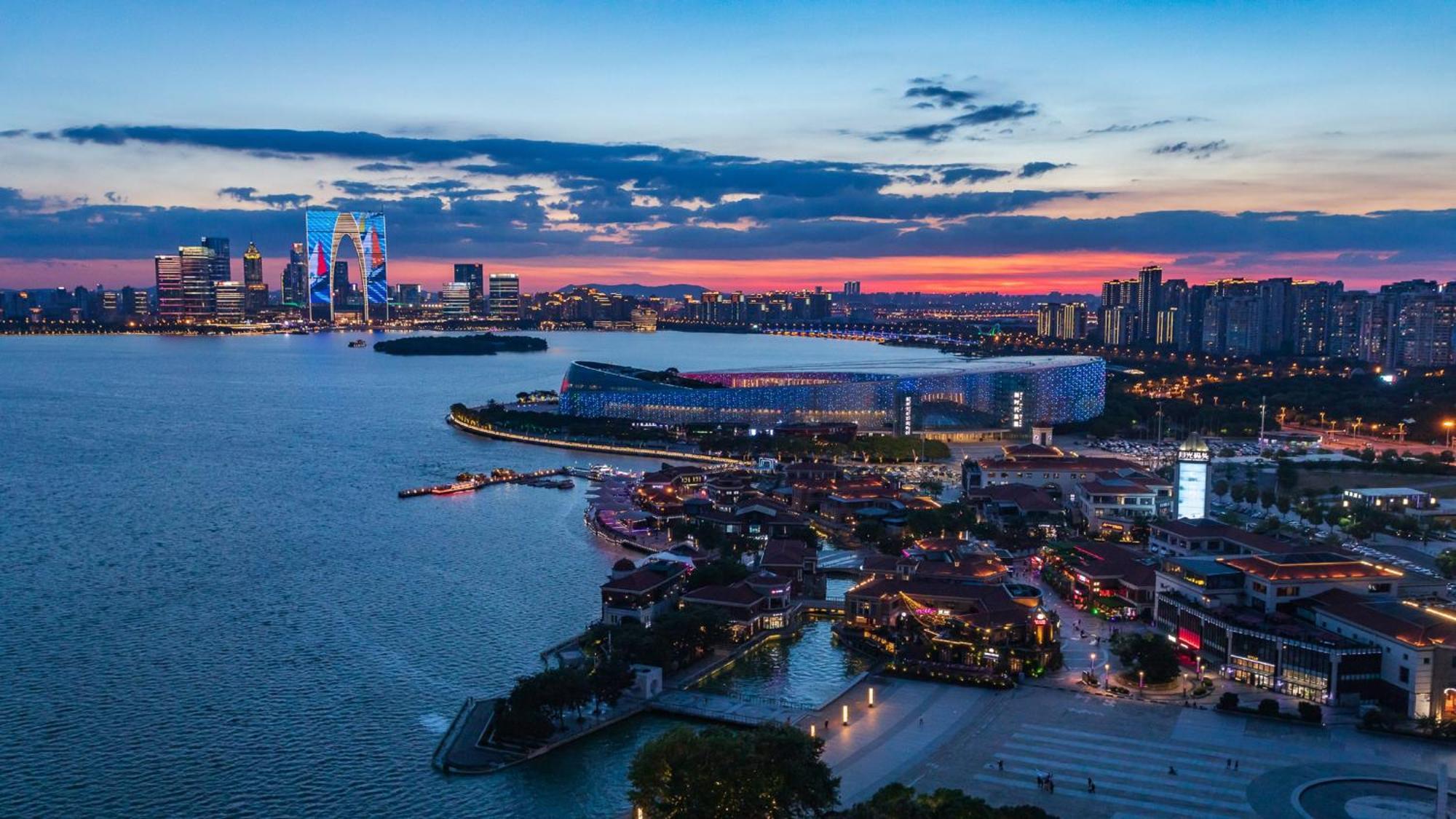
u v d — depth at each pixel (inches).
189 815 7534.5
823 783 7037.4
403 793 7839.6
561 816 7519.7
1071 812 7234.3
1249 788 7573.8
